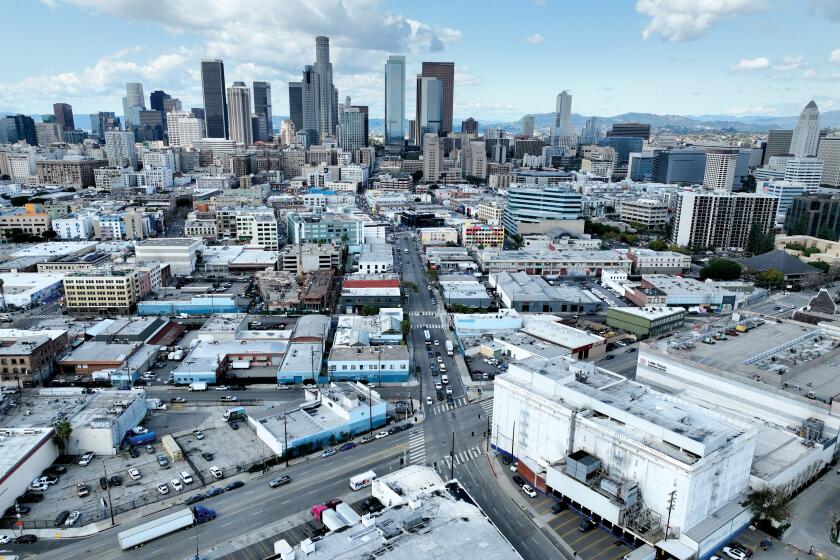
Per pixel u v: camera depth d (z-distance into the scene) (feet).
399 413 588.91
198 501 442.50
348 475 479.00
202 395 626.64
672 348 618.44
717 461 389.60
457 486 417.28
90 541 398.42
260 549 390.42
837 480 485.56
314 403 576.20
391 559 339.16
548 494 454.81
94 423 506.48
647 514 398.01
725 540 400.88
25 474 452.35
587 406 450.71
